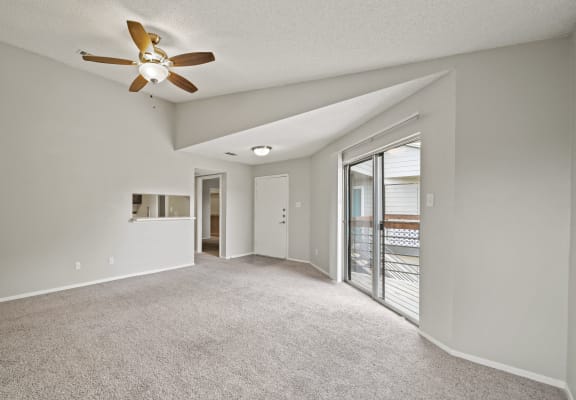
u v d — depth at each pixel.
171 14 2.23
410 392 1.83
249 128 3.87
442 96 2.39
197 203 7.19
